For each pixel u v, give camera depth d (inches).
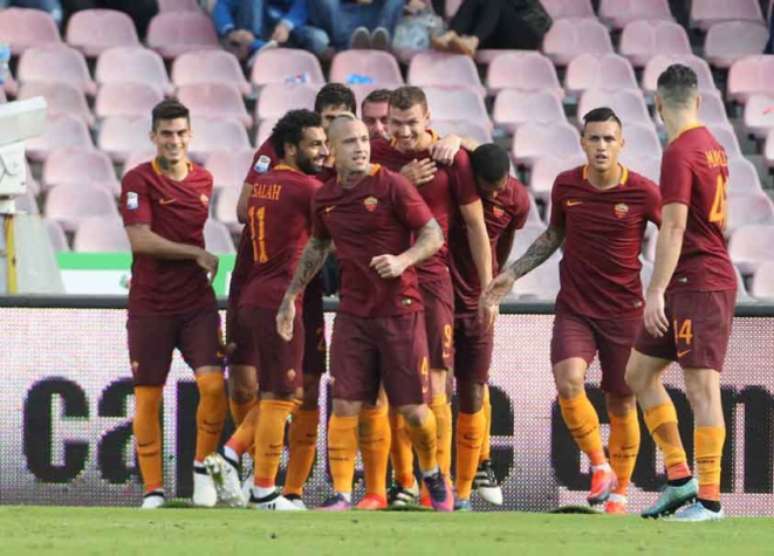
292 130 1173.7
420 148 1178.6
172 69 2295.8
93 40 2301.9
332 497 1169.4
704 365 991.6
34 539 857.5
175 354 1286.9
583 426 1188.5
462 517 1073.5
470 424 1228.5
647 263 1978.3
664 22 2461.9
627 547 834.2
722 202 994.1
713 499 1009.5
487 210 1216.2
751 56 2406.5
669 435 1029.2
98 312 1291.8
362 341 1125.1
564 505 1286.9
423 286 1159.6
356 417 1141.7
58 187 2025.1
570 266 1191.6
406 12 2346.2
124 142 2164.1
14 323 1289.4
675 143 985.5
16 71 2271.2
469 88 2265.0
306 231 1171.9
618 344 1184.8
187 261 1197.7
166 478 1289.4
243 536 886.4
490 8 2342.5
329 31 2308.1
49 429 1289.4
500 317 1293.1
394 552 802.2
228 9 2332.7
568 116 2362.2
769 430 1289.4
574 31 2429.9
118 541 848.3
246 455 1286.9
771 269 2046.0
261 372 1177.4
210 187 1216.2
